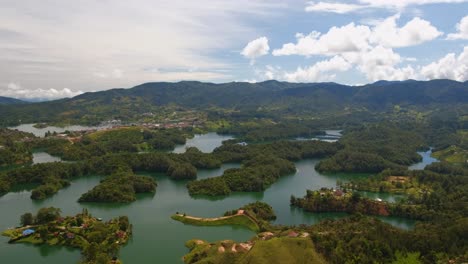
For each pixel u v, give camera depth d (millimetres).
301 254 194500
